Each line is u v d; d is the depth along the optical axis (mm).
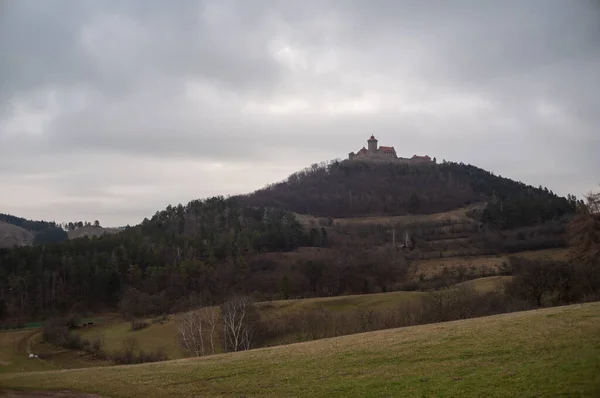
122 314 128875
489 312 75000
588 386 21906
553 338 31031
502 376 25531
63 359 81812
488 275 125625
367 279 137625
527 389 23078
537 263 84562
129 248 167000
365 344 39969
